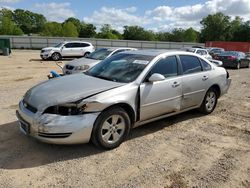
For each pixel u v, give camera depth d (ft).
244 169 12.62
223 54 65.00
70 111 12.56
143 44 156.87
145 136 15.98
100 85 14.24
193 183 11.34
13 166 12.03
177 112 17.67
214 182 11.47
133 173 11.87
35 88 14.66
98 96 13.11
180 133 16.70
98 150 13.79
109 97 13.35
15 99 23.61
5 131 15.79
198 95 18.97
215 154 14.02
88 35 310.65
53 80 15.69
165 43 160.66
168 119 19.25
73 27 269.85
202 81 18.98
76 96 12.89
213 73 20.12
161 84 15.87
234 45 151.74
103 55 35.83
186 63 18.15
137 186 10.94
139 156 13.43
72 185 10.82
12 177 11.21
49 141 12.44
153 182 11.28
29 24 364.17
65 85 14.35
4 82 33.24
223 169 12.55
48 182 10.98
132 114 14.70
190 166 12.69
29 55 91.30
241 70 60.95
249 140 16.01
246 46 148.97
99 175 11.60
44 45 140.56
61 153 13.34
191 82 18.01
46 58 71.67
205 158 13.53
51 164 12.33
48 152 13.39
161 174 11.90
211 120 19.44
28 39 137.80
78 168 12.08
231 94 29.32
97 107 12.92
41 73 43.52
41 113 12.55
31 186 10.68
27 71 45.85
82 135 12.68
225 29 307.78
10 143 14.23
